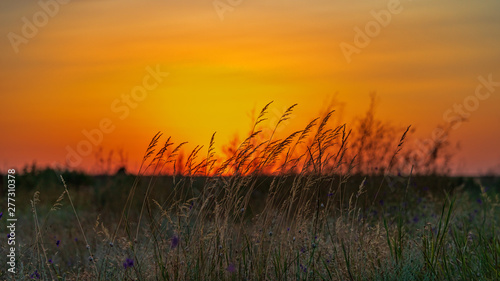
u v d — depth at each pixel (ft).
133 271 18.26
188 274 17.48
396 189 31.40
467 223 25.91
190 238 18.28
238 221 20.48
